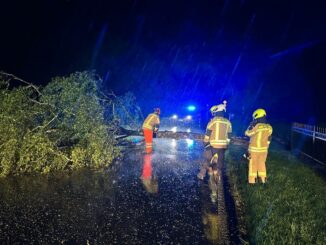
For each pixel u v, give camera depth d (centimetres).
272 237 466
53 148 875
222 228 537
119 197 675
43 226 529
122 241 484
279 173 827
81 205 624
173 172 888
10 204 622
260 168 734
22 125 843
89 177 820
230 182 802
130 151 1186
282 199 627
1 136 794
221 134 774
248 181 750
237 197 690
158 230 523
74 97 948
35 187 727
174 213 596
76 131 950
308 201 623
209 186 765
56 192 697
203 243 484
